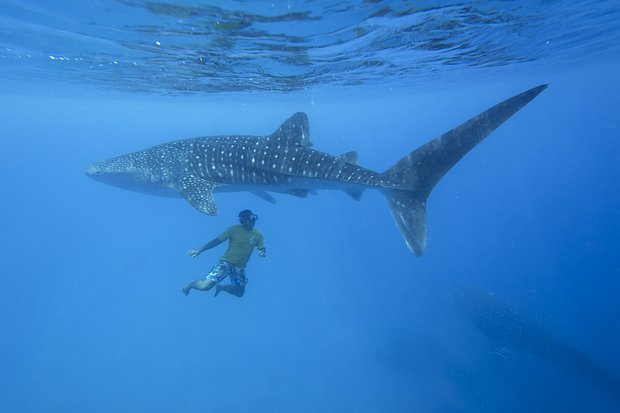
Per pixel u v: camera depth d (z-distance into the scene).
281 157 8.46
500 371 17.89
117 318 26.83
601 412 14.98
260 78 18.62
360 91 28.94
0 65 18.36
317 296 30.64
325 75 18.64
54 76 20.75
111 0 8.02
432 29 11.30
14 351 21.84
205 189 9.38
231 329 24.88
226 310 27.78
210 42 11.38
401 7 8.88
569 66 28.17
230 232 8.98
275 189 8.96
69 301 30.42
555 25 13.27
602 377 16.36
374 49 13.13
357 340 22.77
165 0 7.89
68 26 10.10
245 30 10.07
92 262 43.75
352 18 9.31
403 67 18.52
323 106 42.09
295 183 8.41
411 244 6.72
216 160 9.41
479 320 20.50
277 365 20.61
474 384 17.48
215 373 19.98
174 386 18.92
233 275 8.91
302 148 8.34
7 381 19.09
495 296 21.41
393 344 21.75
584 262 36.09
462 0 9.04
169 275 38.06
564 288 30.05
